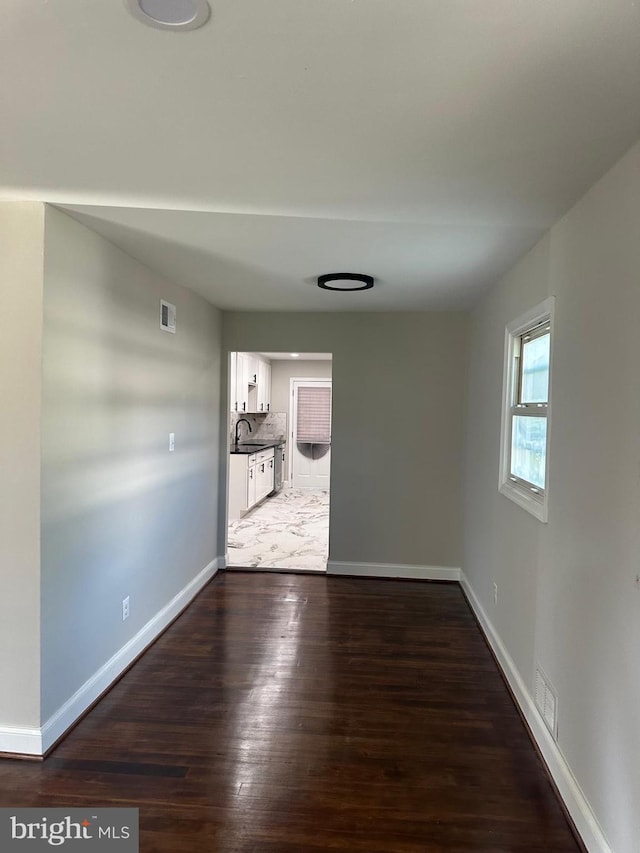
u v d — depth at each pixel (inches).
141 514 122.1
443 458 179.0
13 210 83.7
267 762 85.9
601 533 67.5
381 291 146.4
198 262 117.7
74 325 92.8
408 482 180.5
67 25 42.1
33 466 84.0
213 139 61.3
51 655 88.0
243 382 293.1
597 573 68.4
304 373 374.6
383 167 67.7
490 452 136.6
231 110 54.8
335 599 161.3
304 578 181.0
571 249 80.4
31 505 84.1
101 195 79.8
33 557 84.4
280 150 63.7
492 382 136.8
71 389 92.3
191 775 82.4
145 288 121.5
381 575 181.9
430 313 177.8
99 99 53.2
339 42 43.6
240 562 198.4
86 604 98.7
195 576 163.0
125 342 112.1
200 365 161.9
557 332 86.0
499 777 83.3
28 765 84.2
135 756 86.7
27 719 85.6
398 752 89.0
